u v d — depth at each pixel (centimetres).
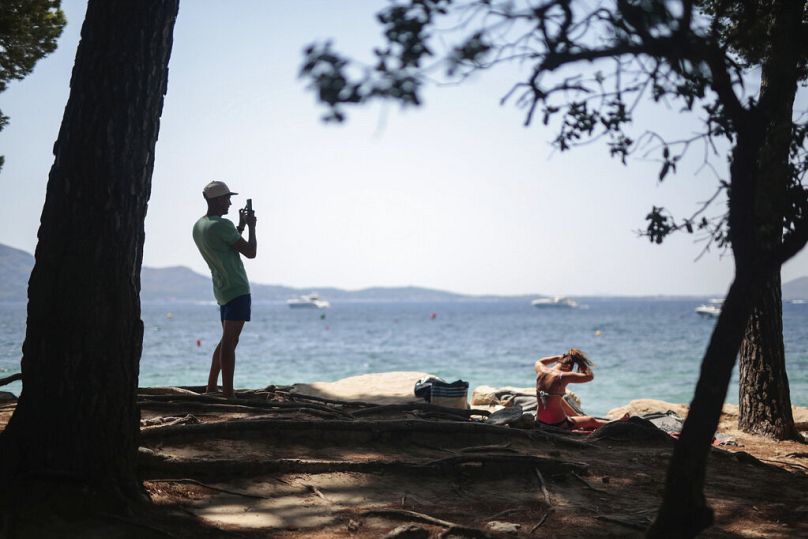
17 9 1016
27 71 1071
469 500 579
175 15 519
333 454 652
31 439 476
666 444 862
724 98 390
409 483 602
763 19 438
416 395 1046
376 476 605
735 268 407
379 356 3953
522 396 1223
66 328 479
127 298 496
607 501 603
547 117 376
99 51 488
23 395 486
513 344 5156
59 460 474
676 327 8450
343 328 8512
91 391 480
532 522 534
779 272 1070
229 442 638
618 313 17525
